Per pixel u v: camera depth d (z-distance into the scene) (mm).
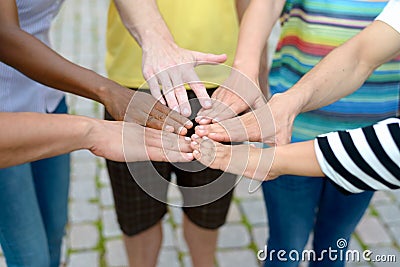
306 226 1974
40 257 1825
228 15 1801
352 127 1799
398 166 1129
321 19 1680
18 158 1051
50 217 2021
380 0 1621
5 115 1036
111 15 1820
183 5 1739
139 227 1996
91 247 2512
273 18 1602
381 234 2635
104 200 2781
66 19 4797
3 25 1367
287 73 1832
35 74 1381
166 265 2418
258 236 2600
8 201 1670
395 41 1377
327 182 1876
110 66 1860
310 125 1804
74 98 3561
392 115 1811
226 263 2455
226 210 2014
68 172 2059
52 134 1057
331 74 1369
